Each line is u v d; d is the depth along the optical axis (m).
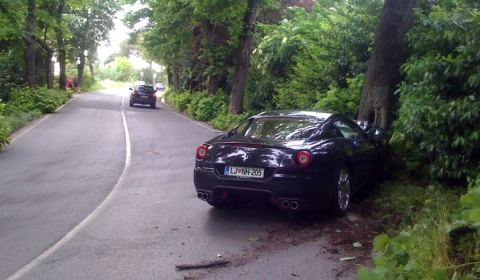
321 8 21.09
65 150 15.52
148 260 5.88
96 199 9.05
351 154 7.64
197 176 7.41
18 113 25.03
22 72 32.66
